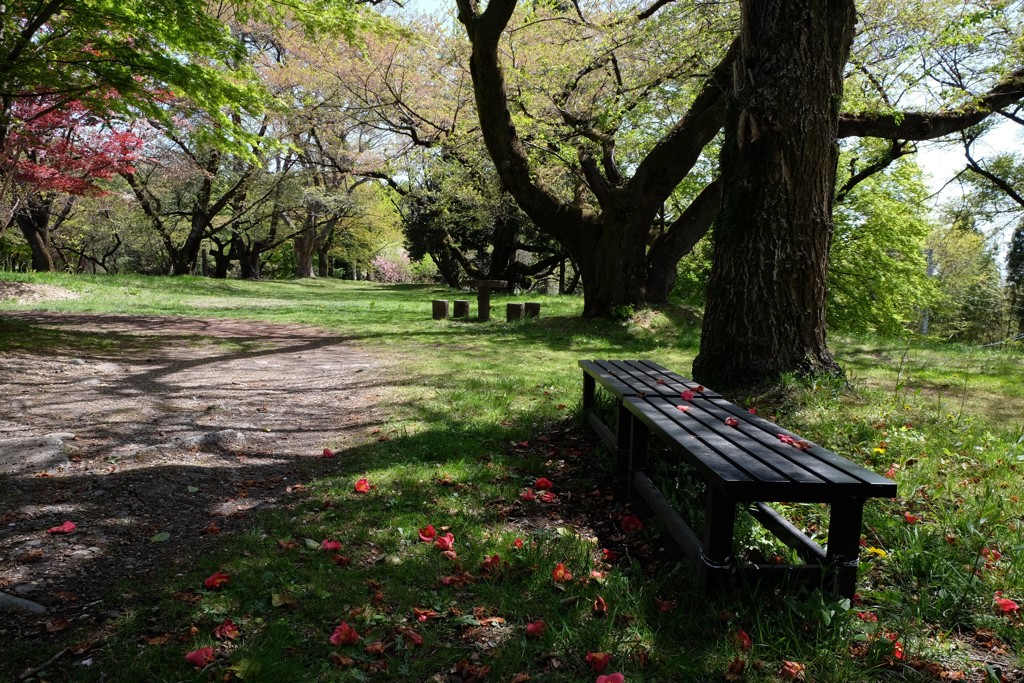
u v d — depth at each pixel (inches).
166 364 326.3
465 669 81.3
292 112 795.4
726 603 93.2
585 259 508.4
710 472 90.7
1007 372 290.7
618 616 93.5
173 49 394.3
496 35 380.8
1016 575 102.1
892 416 184.1
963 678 80.2
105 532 122.6
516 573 106.7
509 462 169.5
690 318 497.7
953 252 1424.7
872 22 426.9
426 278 2043.6
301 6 378.9
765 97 204.7
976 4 415.8
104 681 77.7
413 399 243.1
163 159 1011.3
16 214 819.4
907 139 444.1
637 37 434.3
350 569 108.0
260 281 1227.9
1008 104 439.2
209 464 166.4
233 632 87.7
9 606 94.6
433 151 738.2
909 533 114.0
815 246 209.8
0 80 336.5
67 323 461.1
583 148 525.0
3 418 201.2
